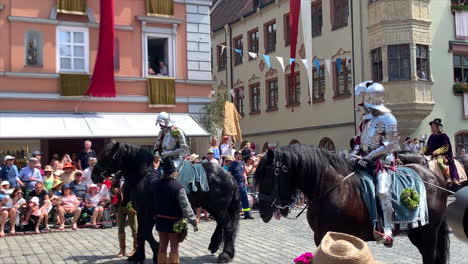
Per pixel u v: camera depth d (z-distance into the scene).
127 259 9.03
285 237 11.38
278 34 31.25
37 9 19.16
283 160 5.72
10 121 18.08
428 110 22.91
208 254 9.58
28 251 10.31
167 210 6.79
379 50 23.48
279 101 31.36
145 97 20.78
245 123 35.09
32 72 18.98
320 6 28.08
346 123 25.45
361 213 5.68
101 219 13.91
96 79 19.00
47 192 13.69
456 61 24.36
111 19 18.97
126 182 9.28
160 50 22.09
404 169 6.35
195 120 21.16
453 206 3.11
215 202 8.95
